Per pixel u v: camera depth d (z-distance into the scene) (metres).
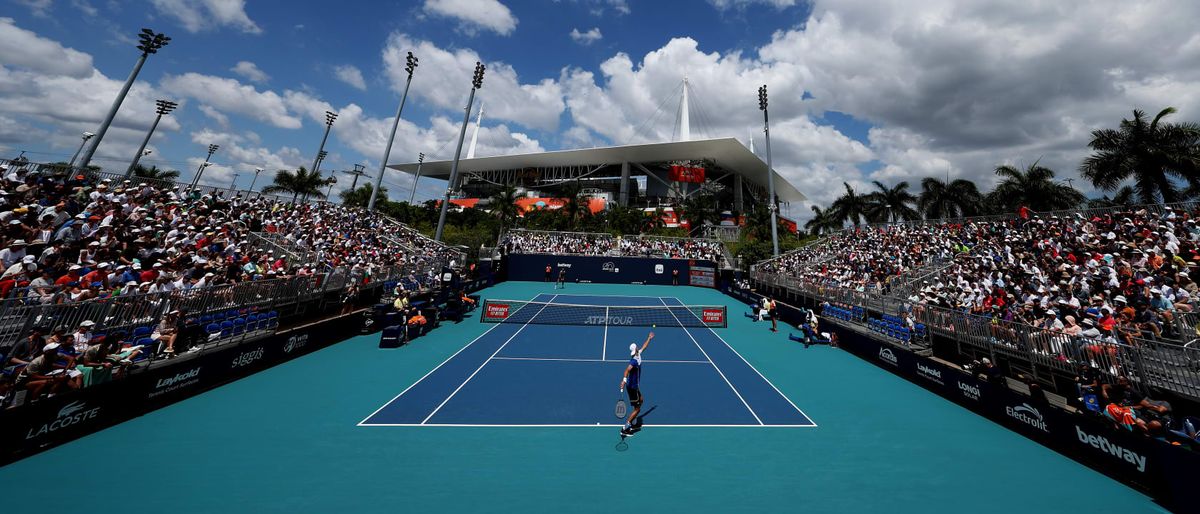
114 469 7.75
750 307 33.12
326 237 29.00
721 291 43.09
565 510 7.04
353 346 17.62
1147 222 19.09
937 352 15.41
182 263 15.32
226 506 6.83
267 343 14.19
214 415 10.30
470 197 123.06
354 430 9.85
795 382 14.44
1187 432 8.37
